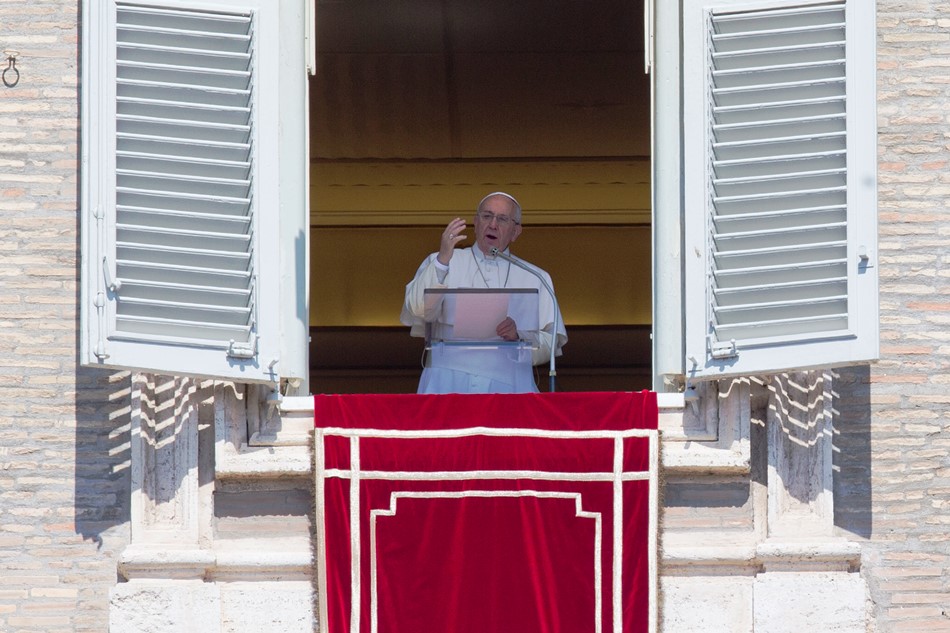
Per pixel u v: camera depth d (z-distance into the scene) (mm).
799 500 30688
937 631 30828
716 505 30719
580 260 66062
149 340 29438
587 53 56562
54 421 31297
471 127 61125
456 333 32094
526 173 64000
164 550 30156
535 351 34188
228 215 30188
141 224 29812
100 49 30047
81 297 29719
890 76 32531
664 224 31422
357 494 30406
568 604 30094
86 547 30906
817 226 30125
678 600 30359
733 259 30250
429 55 56938
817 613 30047
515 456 30516
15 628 30625
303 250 31125
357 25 55156
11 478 31094
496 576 30203
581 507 30328
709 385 30875
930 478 31297
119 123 29984
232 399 30766
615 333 64938
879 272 31750
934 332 31797
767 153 30438
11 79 32219
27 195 31938
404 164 63281
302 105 31453
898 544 31047
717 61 30750
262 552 30406
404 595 30172
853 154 30281
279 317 30188
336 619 30078
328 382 64125
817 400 30938
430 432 30594
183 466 30656
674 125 31609
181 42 30469
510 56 56906
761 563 30375
